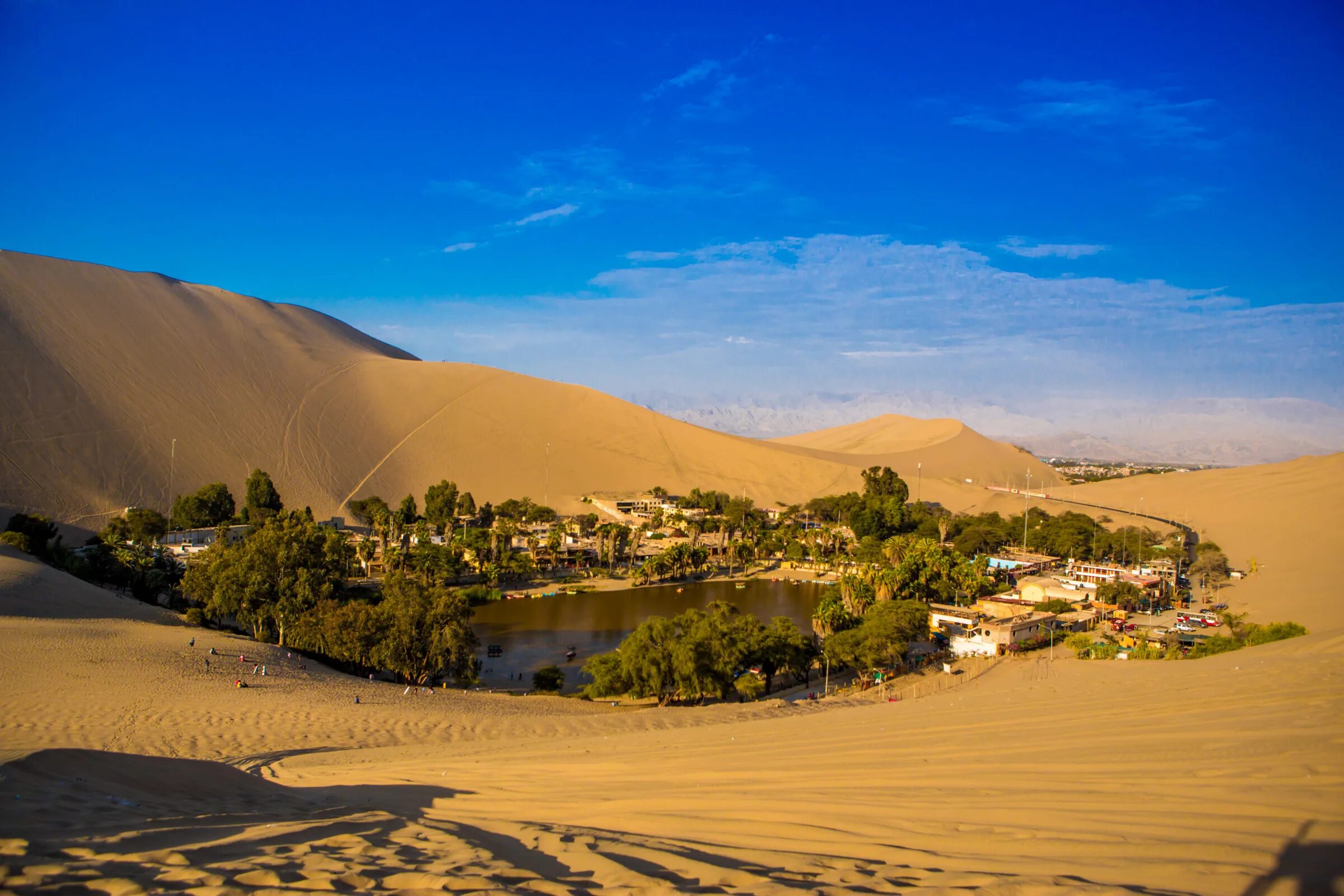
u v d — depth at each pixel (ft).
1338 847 17.13
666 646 138.51
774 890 16.48
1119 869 17.03
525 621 225.97
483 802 33.09
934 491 598.75
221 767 43.62
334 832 23.44
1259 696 43.80
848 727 51.37
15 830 21.44
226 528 273.13
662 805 28.78
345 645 143.95
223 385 479.82
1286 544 331.98
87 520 318.45
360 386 552.82
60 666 100.42
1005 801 24.58
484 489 485.97
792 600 271.08
